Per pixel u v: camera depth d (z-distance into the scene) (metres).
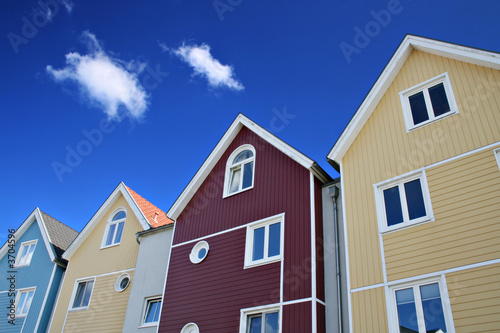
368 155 13.38
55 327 18.80
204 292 14.49
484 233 10.31
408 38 14.03
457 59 13.05
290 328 12.05
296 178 14.67
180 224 17.09
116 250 19.56
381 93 14.09
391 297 10.91
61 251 22.20
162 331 14.67
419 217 11.62
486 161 11.12
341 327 11.78
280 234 14.03
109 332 17.06
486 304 9.55
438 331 9.92
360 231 12.30
